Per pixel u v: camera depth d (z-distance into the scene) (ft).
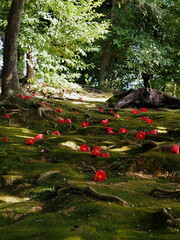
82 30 40.63
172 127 19.81
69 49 42.83
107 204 7.33
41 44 38.78
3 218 7.56
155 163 11.34
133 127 20.08
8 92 27.68
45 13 38.50
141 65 60.39
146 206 7.34
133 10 61.87
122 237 5.48
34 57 39.93
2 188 9.93
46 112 23.68
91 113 26.84
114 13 66.80
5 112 23.06
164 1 59.16
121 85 89.51
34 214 7.71
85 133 19.01
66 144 15.15
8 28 28.43
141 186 9.12
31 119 22.17
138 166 11.43
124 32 55.62
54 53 41.96
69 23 39.09
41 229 6.12
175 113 26.89
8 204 8.71
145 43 54.03
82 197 8.20
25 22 36.32
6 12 40.42
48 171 10.51
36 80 42.60
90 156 12.59
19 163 11.76
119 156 12.53
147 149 13.38
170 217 6.18
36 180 10.06
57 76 40.37
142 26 65.00
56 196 8.84
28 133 18.28
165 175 10.75
